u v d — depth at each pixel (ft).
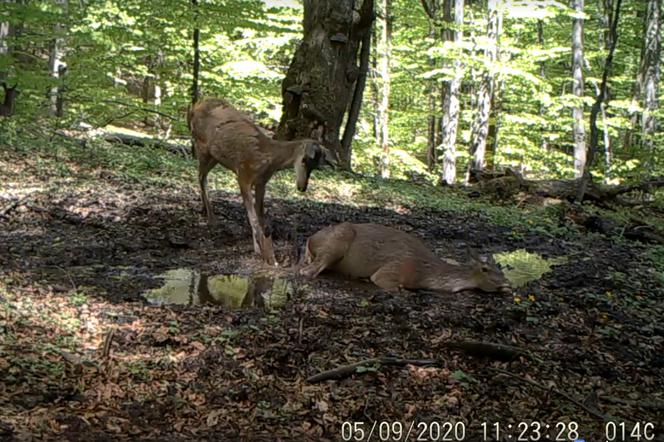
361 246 22.27
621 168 53.98
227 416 12.78
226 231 27.84
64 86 44.47
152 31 43.88
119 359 14.75
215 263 23.76
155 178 36.94
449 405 13.89
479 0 93.76
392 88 90.17
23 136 41.22
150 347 15.71
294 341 16.52
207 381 14.17
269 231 28.19
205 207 28.66
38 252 22.77
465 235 32.86
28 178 32.83
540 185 48.62
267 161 25.25
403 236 22.38
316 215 33.24
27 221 26.40
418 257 21.81
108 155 40.78
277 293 20.70
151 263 23.12
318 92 48.60
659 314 21.48
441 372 15.47
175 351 15.60
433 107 93.30
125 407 12.67
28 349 14.28
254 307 19.17
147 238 26.00
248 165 25.39
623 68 91.97
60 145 40.65
